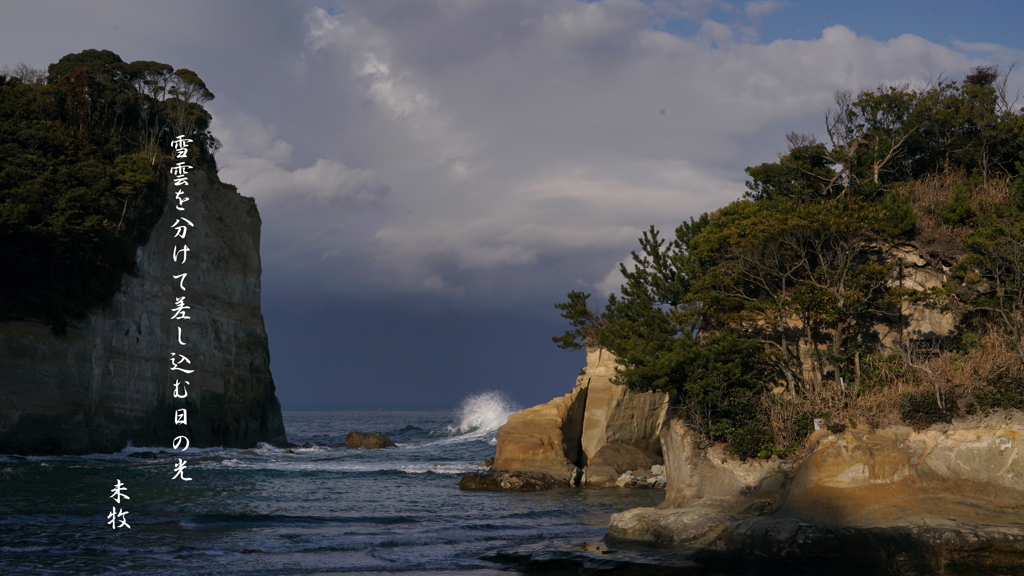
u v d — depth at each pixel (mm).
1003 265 29875
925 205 37781
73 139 67438
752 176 50094
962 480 23297
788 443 26234
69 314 55750
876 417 25406
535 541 26484
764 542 21859
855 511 23000
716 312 34031
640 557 22859
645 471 44438
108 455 56250
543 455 44469
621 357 34125
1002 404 24438
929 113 50125
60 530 26797
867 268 30641
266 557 23516
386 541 26266
